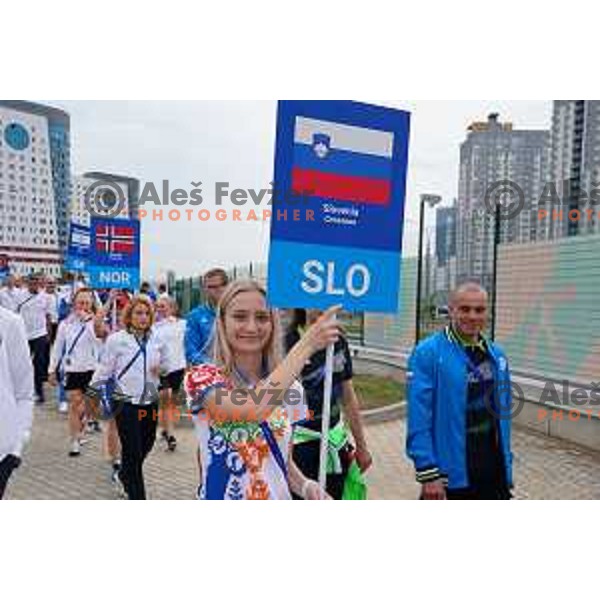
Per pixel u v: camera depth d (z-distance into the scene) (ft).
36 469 24.76
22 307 38.91
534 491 22.00
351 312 11.85
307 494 10.43
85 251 39.14
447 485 13.26
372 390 39.88
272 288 11.22
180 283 43.34
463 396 13.20
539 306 31.17
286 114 11.25
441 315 40.04
